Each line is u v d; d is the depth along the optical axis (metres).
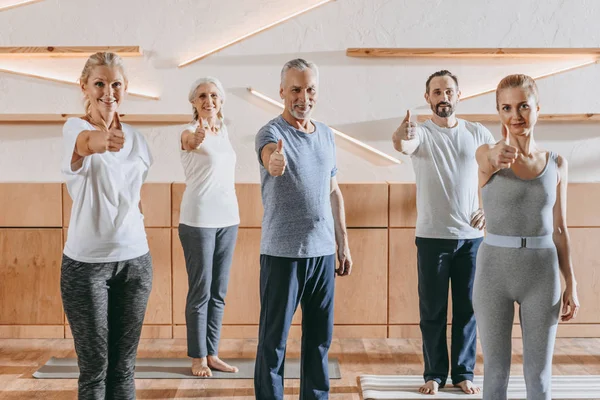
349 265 2.99
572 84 4.46
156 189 4.29
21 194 4.29
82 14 4.38
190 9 4.41
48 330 4.35
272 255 2.73
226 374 3.67
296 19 4.42
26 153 4.45
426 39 4.42
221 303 3.72
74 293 2.31
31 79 4.41
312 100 2.72
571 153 4.48
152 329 4.35
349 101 4.46
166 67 4.43
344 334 4.35
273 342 2.75
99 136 2.15
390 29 4.42
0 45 4.35
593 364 3.85
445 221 3.28
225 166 3.58
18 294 4.33
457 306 3.39
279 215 2.72
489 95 4.45
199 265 3.54
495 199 2.51
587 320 4.34
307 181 2.71
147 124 4.45
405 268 4.33
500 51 4.35
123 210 2.35
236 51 4.43
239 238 4.32
